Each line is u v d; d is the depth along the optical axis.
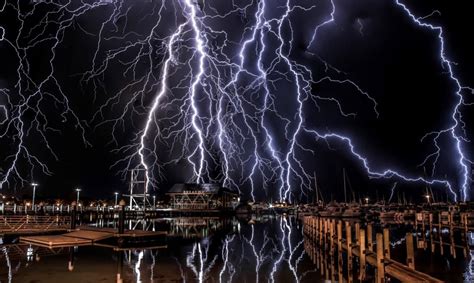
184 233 32.53
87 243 14.39
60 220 21.59
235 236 29.88
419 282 7.89
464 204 43.62
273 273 14.20
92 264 14.97
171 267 14.98
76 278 12.70
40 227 19.44
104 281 12.39
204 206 75.94
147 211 63.19
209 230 36.28
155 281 12.70
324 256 17.53
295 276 13.65
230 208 84.94
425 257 16.84
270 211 97.62
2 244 16.72
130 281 12.67
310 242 23.67
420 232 27.67
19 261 15.35
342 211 53.53
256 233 33.12
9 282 12.17
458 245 20.81
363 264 11.87
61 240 14.59
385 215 43.09
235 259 17.39
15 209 44.97
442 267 14.49
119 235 14.34
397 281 11.02
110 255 17.12
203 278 13.27
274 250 20.92
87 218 53.78
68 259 15.90
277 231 35.53
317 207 61.75
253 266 15.61
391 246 20.48
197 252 19.39
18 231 17.84
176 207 76.50
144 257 17.12
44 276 12.94
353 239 18.67
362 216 50.62
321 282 12.65
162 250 19.81
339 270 14.30
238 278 13.31
